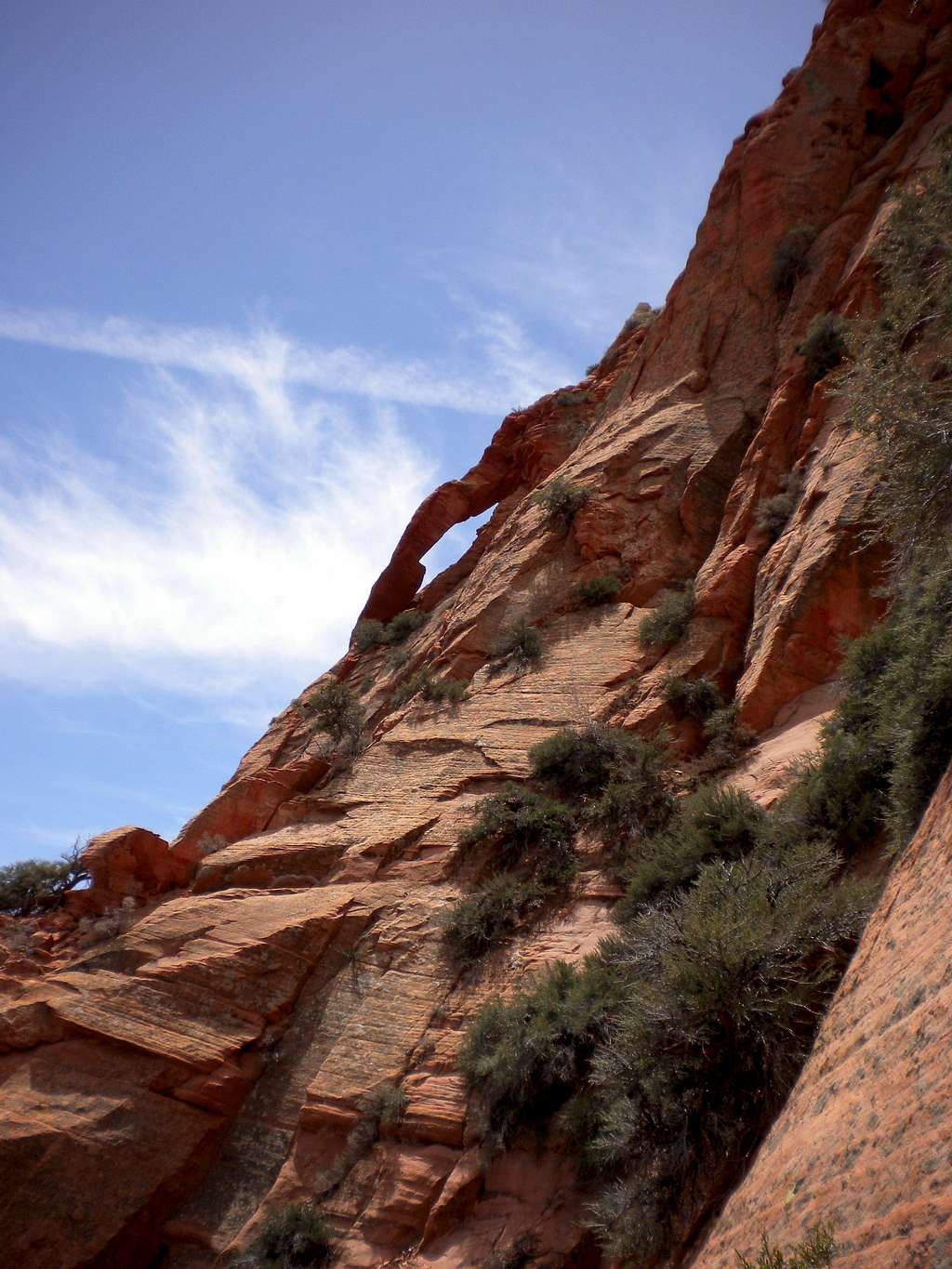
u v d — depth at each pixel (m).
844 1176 6.00
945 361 13.51
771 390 27.09
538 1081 13.27
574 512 27.31
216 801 24.66
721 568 22.47
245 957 18.19
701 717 20.44
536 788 20.30
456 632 26.56
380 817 21.59
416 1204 13.62
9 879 24.42
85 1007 17.61
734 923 10.17
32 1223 15.44
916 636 12.15
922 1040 6.10
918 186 25.41
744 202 31.14
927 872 7.94
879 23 32.66
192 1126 16.47
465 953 17.12
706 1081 9.79
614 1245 10.02
